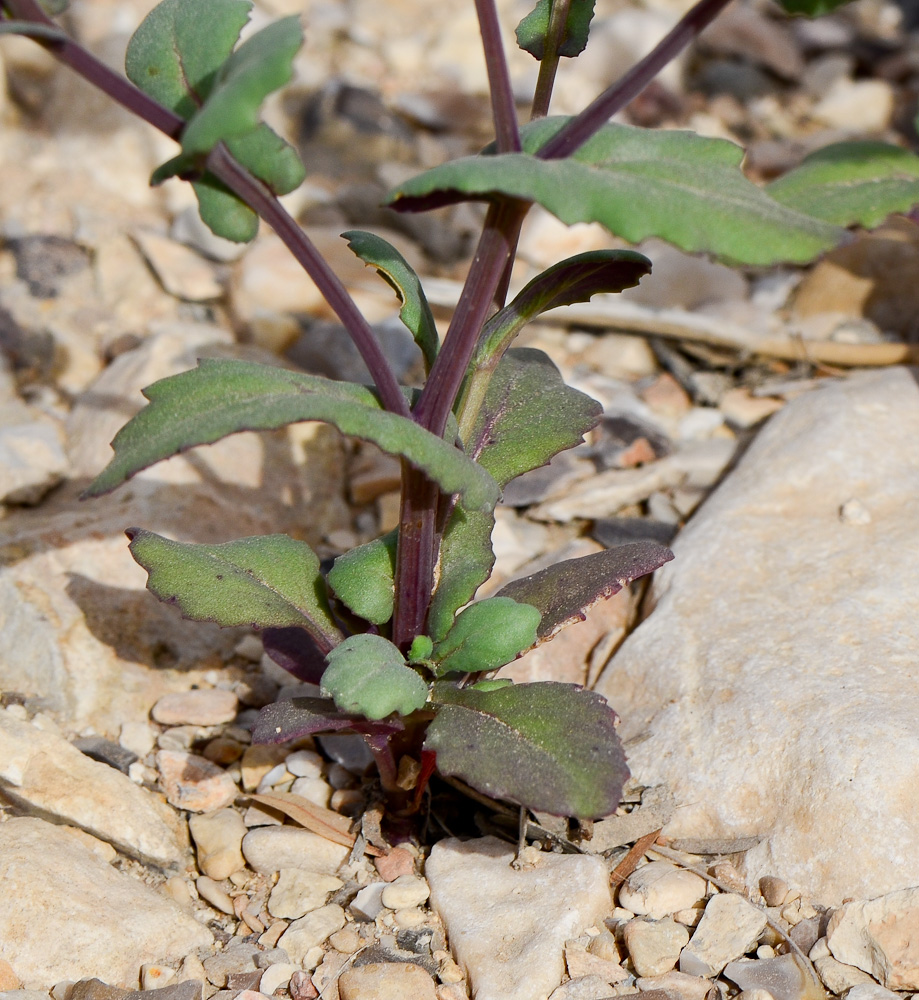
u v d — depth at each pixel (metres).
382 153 0.93
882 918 0.61
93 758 0.66
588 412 0.64
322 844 0.64
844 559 0.67
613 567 0.63
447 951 0.62
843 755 0.62
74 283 0.78
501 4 1.09
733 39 1.07
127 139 0.84
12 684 0.67
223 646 0.69
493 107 0.60
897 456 0.70
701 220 0.58
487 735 0.61
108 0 0.89
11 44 0.84
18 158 0.84
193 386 0.60
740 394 0.76
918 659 0.64
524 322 0.62
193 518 0.70
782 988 0.61
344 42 1.07
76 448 0.73
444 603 0.63
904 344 0.76
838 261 0.78
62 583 0.68
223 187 0.60
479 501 0.60
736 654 0.65
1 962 0.61
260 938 0.63
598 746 0.60
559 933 0.62
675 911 0.62
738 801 0.63
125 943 0.62
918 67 1.04
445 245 0.83
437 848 0.64
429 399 0.61
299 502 0.72
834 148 0.61
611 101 0.60
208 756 0.67
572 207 0.58
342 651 0.61
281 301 0.78
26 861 0.62
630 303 0.78
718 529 0.69
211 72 0.60
